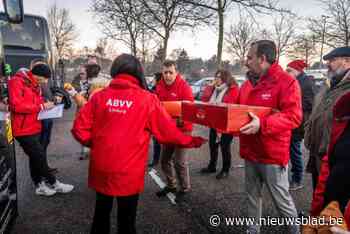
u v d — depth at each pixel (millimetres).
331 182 1992
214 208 4125
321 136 3367
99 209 2678
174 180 4516
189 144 2703
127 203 2627
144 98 2547
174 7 12727
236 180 5277
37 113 4109
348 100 1996
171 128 2605
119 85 2529
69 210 4031
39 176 4469
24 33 10016
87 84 5426
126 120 2488
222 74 5246
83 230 3533
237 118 2371
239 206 4195
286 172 2863
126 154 2500
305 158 6930
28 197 4434
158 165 6117
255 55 2783
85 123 2568
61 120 12227
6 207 2980
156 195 4543
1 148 2955
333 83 3410
